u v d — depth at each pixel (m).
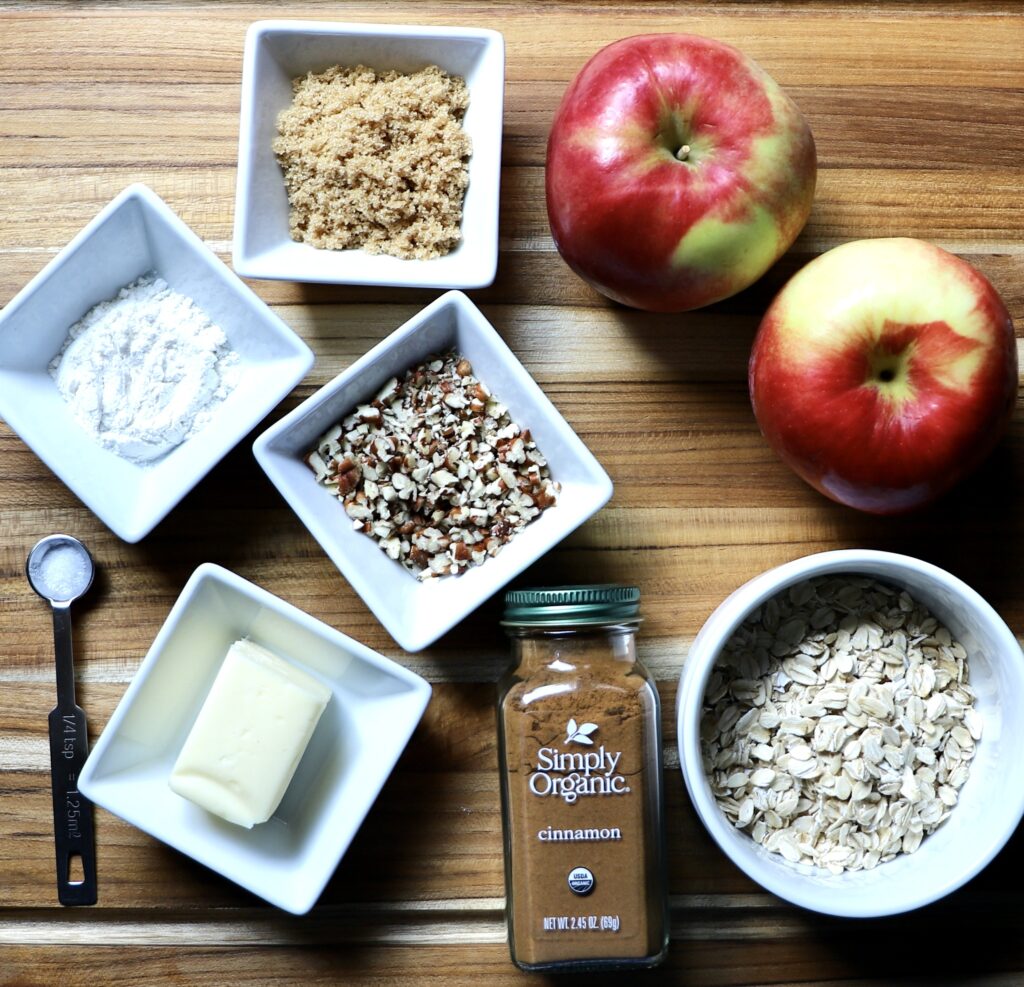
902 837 0.34
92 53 0.36
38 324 0.34
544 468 0.35
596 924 0.33
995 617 0.32
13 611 0.36
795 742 0.34
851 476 0.32
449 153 0.35
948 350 0.31
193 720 0.36
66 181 0.36
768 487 0.37
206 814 0.35
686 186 0.31
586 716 0.33
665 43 0.32
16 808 0.36
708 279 0.32
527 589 0.34
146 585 0.36
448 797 0.36
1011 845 0.36
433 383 0.35
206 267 0.34
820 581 0.35
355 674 0.35
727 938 0.36
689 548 0.37
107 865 0.36
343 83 0.35
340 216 0.35
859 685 0.34
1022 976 0.36
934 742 0.34
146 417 0.35
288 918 0.36
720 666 0.35
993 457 0.37
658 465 0.37
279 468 0.34
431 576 0.35
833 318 0.31
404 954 0.36
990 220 0.37
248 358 0.35
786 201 0.32
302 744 0.34
